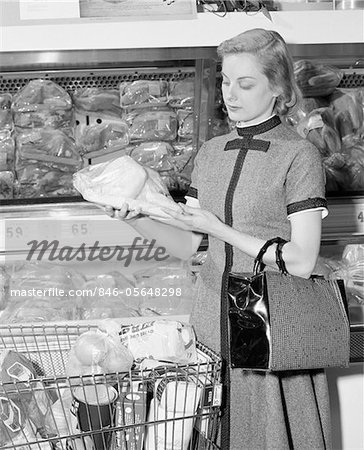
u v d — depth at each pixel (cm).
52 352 229
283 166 214
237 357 205
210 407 195
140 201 225
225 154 225
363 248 283
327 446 222
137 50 252
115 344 200
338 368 263
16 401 196
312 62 274
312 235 211
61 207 264
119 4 250
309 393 219
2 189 275
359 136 289
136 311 269
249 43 213
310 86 281
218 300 223
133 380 193
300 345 201
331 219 278
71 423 198
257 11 257
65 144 275
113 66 263
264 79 214
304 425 219
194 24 253
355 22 263
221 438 220
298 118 286
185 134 281
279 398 213
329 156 286
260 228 217
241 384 218
